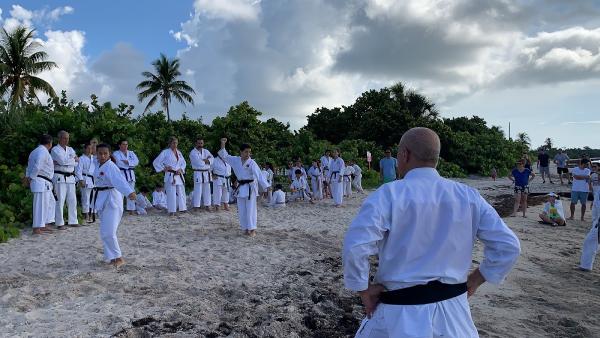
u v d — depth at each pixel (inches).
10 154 582.9
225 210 590.2
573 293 277.9
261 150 933.8
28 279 257.4
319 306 234.1
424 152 105.3
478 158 1504.7
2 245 355.6
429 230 99.6
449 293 99.3
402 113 1547.7
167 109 2142.0
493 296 265.4
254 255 335.6
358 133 1595.7
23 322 195.2
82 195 480.7
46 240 376.2
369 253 98.0
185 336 187.5
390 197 100.2
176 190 547.8
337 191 679.1
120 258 291.4
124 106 765.3
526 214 621.6
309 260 328.8
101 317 202.8
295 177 749.3
